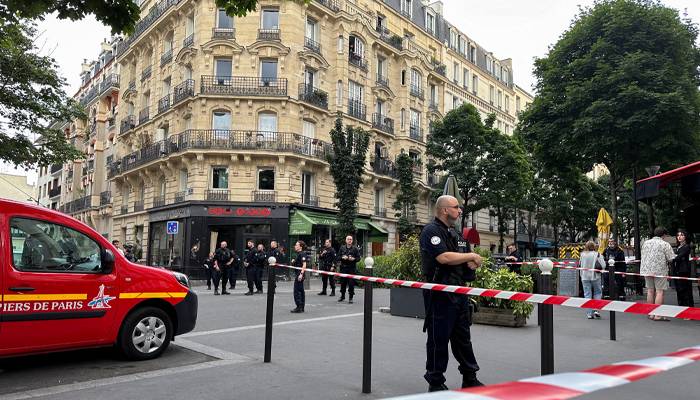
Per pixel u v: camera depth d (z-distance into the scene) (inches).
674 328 358.3
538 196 1643.7
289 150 1064.2
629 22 796.6
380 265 717.3
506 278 364.8
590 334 333.4
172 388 195.5
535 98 933.2
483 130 1263.5
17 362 240.1
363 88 1283.2
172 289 260.2
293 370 226.1
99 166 1715.1
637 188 440.5
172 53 1230.3
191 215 1061.1
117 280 238.5
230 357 252.4
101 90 1721.2
